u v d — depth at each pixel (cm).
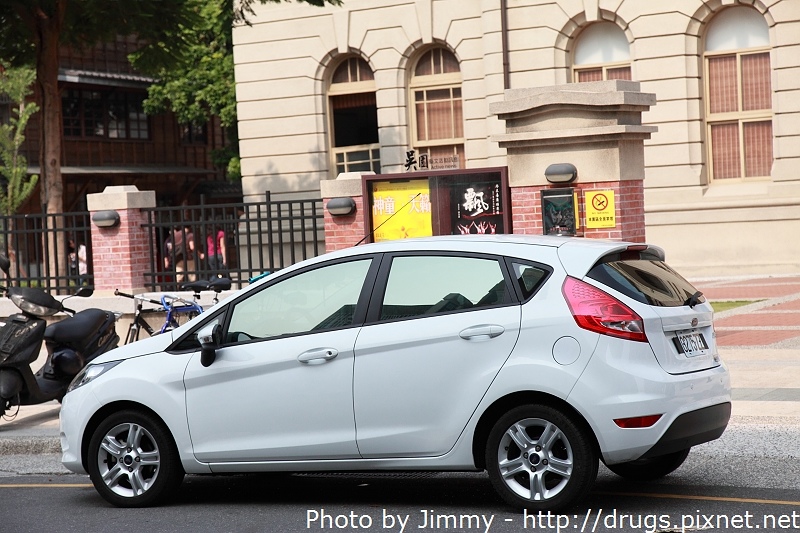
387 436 796
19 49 2438
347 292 827
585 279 761
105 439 881
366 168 3250
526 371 755
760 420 1002
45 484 1005
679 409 746
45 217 1744
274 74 3303
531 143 1430
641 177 1449
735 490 843
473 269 795
